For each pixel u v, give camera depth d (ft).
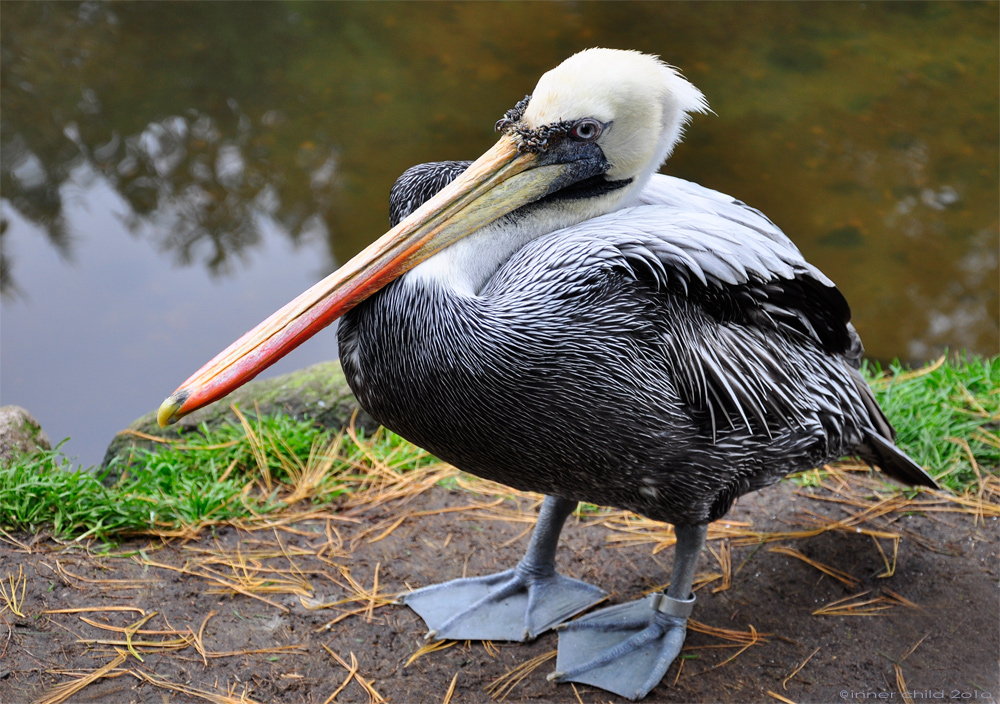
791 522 13.85
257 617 11.63
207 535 13.05
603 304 9.28
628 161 9.96
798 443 10.64
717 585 12.59
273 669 10.87
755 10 34.88
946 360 18.39
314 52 32.30
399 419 9.62
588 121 9.64
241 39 33.30
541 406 9.19
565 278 9.32
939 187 25.67
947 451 15.14
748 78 30.50
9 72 30.91
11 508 12.36
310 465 14.69
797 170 26.21
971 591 12.40
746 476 10.44
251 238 24.12
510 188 9.78
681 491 10.03
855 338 11.64
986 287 22.44
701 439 9.83
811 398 10.57
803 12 34.91
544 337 9.09
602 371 9.21
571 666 11.12
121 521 12.67
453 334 9.07
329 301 9.29
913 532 13.57
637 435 9.50
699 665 11.22
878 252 23.66
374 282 9.36
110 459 15.52
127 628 11.10
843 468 15.16
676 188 11.09
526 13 34.76
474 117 28.40
